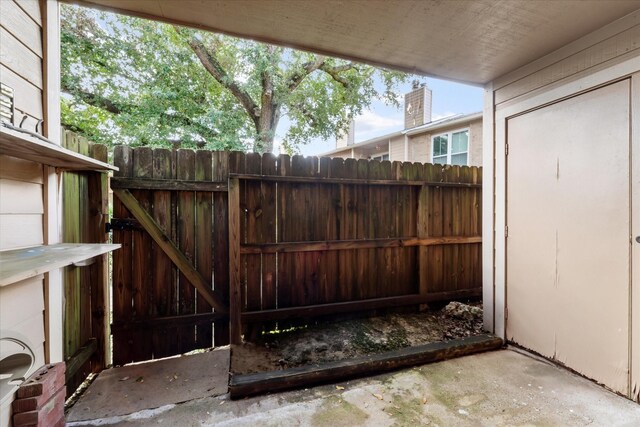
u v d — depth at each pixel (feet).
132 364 8.03
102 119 21.38
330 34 6.70
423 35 6.72
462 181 12.26
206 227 8.93
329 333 9.76
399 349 8.19
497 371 7.44
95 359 7.57
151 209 8.43
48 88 5.16
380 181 10.89
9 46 4.27
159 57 21.63
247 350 8.68
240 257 9.36
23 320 4.53
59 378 4.87
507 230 8.88
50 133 5.18
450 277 12.26
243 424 5.64
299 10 5.82
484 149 9.58
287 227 9.92
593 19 6.18
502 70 8.61
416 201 11.69
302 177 9.83
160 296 8.55
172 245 8.50
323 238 10.37
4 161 4.27
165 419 5.78
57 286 5.36
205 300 8.95
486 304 9.55
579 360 7.08
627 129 6.16
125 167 8.09
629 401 6.10
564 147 7.34
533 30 6.55
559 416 5.74
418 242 11.57
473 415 5.81
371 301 10.85
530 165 8.20
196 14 5.96
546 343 7.82
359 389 6.77
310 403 6.26
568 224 7.27
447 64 8.18
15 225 4.52
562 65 7.30
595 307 6.74
